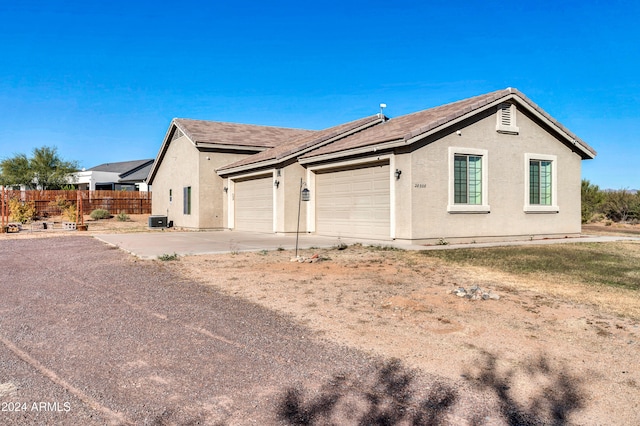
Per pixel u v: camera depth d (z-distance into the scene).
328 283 8.04
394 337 5.17
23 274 9.12
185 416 3.38
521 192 15.60
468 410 3.51
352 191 15.93
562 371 4.23
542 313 6.12
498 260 10.66
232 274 8.93
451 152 14.15
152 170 27.25
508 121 15.30
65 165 44.91
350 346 4.88
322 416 3.40
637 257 11.26
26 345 4.89
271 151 20.58
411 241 13.43
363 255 11.49
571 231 16.80
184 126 23.12
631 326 5.55
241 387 3.88
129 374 4.13
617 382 4.00
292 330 5.42
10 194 29.70
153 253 11.69
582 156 17.27
